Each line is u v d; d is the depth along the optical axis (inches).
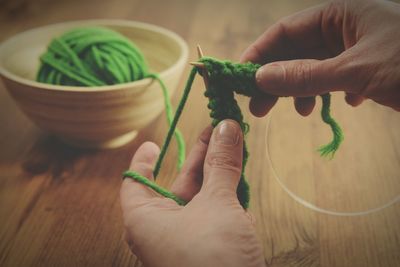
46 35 20.3
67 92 15.7
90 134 17.2
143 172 14.2
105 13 29.7
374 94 12.8
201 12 29.7
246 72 13.2
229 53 24.4
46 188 16.8
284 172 17.2
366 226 15.3
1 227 15.4
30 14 29.6
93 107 16.1
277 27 15.8
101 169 17.6
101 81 17.6
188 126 19.7
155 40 20.5
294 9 29.8
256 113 15.6
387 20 13.1
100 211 16.0
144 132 19.4
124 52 18.3
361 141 18.2
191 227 11.5
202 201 11.9
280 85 12.9
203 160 14.6
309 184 16.7
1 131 19.6
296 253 14.5
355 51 12.7
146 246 12.0
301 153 17.9
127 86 16.0
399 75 12.3
